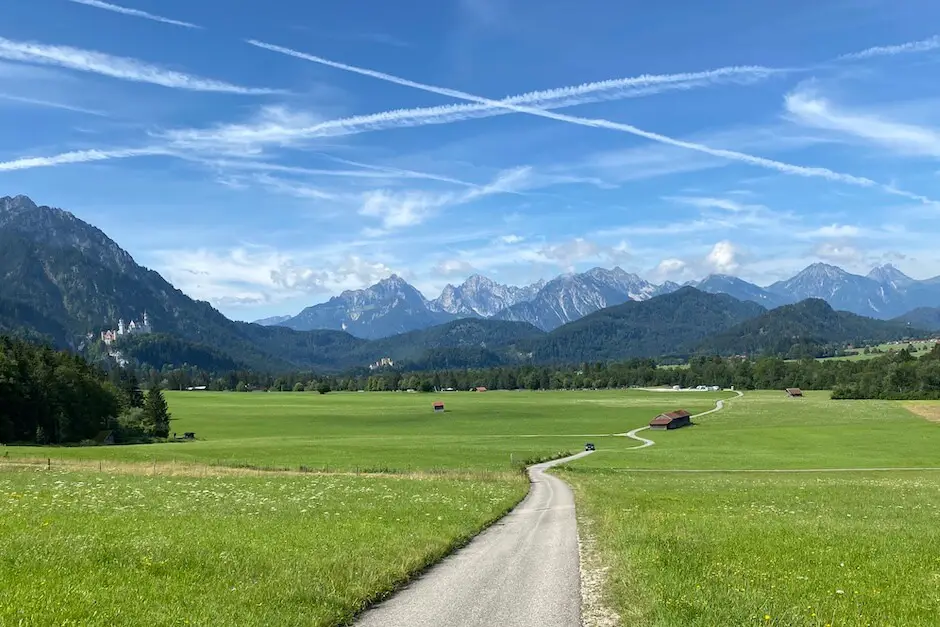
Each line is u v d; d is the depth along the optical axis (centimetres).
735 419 16412
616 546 1983
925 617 1239
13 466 5734
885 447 10131
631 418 17350
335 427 15588
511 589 1486
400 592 1461
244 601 1252
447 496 3659
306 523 2297
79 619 1075
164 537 1830
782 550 1897
